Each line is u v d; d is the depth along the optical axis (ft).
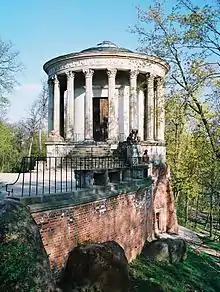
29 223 27.68
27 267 25.36
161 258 61.36
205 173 69.36
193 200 159.94
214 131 61.46
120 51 103.30
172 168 106.93
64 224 36.24
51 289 26.66
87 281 34.24
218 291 56.49
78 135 112.06
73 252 36.35
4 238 25.40
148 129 104.32
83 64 104.27
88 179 45.29
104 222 45.55
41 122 186.91
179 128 95.86
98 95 112.06
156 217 90.79
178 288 50.96
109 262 36.11
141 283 47.96
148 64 96.22
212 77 58.59
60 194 35.83
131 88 103.71
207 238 109.81
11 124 203.82
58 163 92.02
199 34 55.93
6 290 24.27
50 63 111.96
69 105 107.04
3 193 39.65
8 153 171.42
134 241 57.93
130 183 56.13
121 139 109.29
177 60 61.77
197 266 67.05
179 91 62.03
